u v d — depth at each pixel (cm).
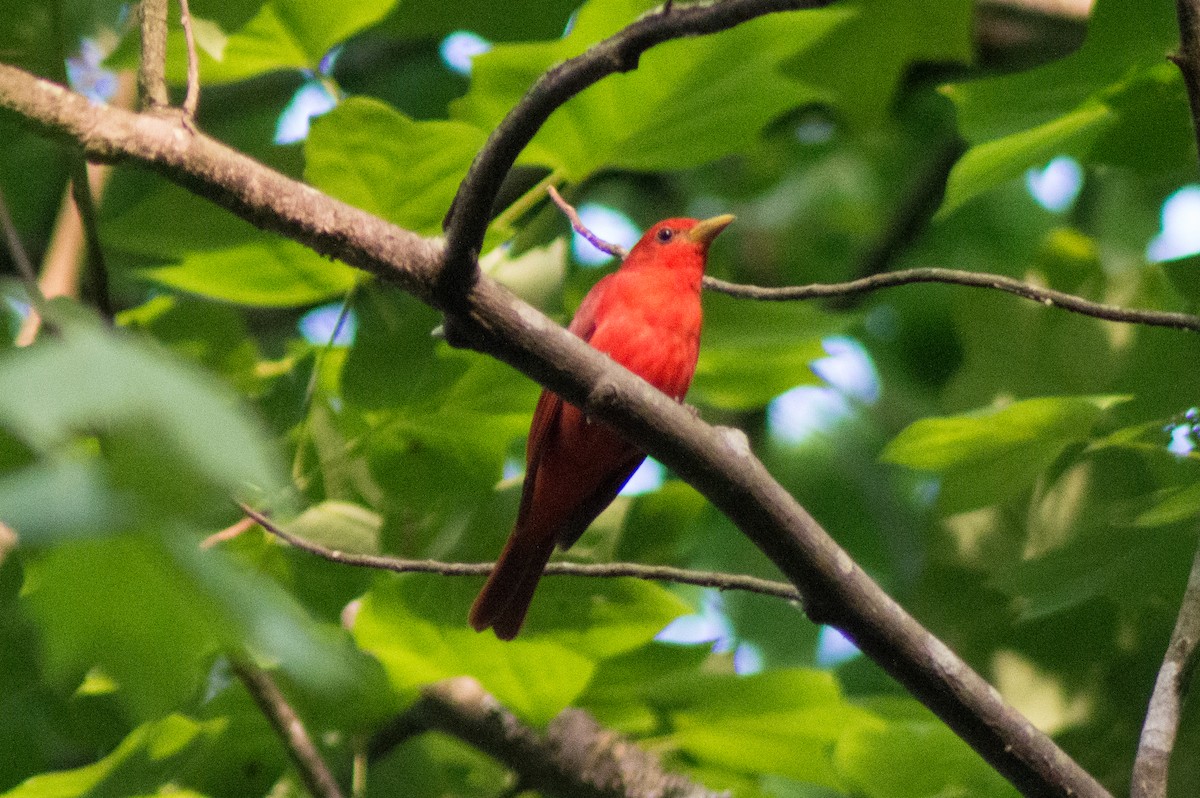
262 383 942
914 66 1519
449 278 602
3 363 209
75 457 235
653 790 939
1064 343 1025
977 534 1029
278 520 833
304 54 844
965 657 998
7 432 316
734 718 958
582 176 894
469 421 875
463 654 831
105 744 867
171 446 210
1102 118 878
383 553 889
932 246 1603
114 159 559
